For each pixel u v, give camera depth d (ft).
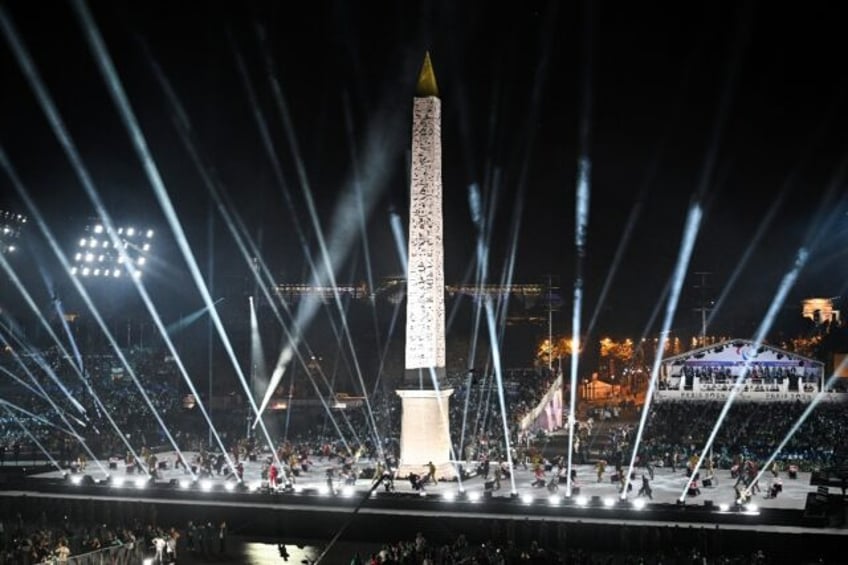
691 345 455.63
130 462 226.79
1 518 195.93
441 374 211.00
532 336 444.55
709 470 209.05
